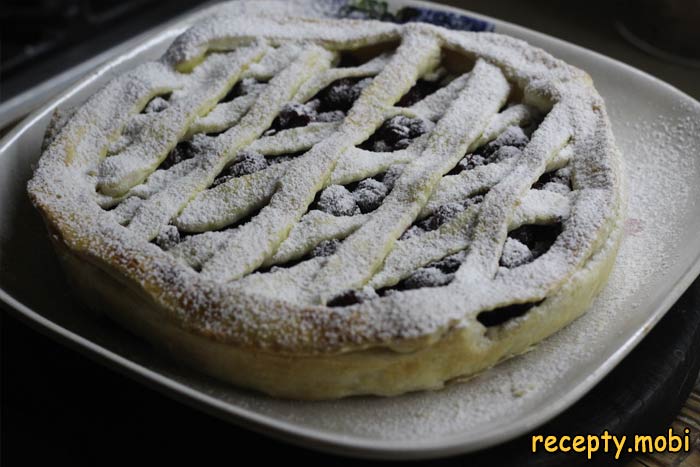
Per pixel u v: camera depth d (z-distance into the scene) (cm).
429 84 65
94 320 58
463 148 59
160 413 55
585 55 69
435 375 53
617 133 67
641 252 60
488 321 53
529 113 62
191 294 53
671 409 56
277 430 49
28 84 82
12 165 64
